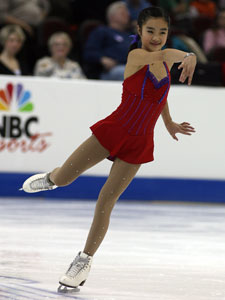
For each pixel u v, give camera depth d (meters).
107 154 10.59
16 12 30.00
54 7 31.62
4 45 26.20
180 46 27.80
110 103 25.22
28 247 14.36
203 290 10.39
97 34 28.08
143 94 10.33
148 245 15.27
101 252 14.08
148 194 25.38
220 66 25.77
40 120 24.81
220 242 16.08
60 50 26.50
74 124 25.03
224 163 25.72
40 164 24.83
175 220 20.14
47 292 9.94
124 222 19.34
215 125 25.66
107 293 10.02
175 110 25.41
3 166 24.61
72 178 10.63
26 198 24.83
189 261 13.25
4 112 24.48
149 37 10.25
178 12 34.75
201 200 25.64
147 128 10.57
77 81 25.00
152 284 10.82
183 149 25.47
